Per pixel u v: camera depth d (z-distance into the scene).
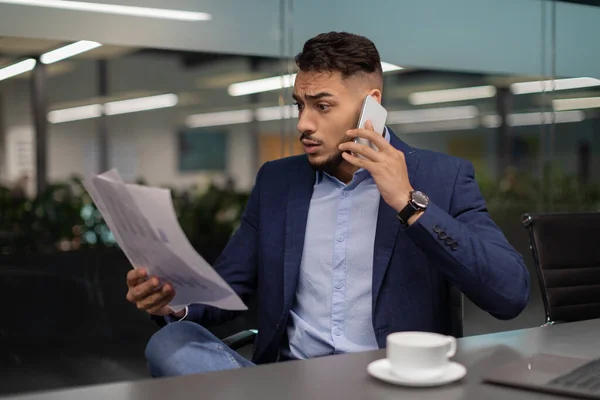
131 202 1.16
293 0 3.53
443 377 1.00
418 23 3.83
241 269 1.83
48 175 3.04
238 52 3.39
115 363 3.22
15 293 3.02
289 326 1.72
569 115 4.25
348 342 1.66
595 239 2.12
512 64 4.09
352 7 3.67
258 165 3.43
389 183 1.40
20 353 3.04
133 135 3.18
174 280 1.29
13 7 2.95
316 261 1.70
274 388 0.97
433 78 3.87
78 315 3.14
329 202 1.73
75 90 3.07
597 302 2.09
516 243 4.05
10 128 2.96
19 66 2.97
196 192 3.30
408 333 1.04
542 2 4.18
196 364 1.29
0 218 2.97
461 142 3.93
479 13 4.00
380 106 1.60
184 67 3.28
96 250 3.16
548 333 1.34
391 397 0.93
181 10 3.26
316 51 1.60
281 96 3.50
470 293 1.46
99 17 3.11
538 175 4.13
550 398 0.93
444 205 1.66
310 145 1.64
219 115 3.35
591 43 4.34
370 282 1.66
